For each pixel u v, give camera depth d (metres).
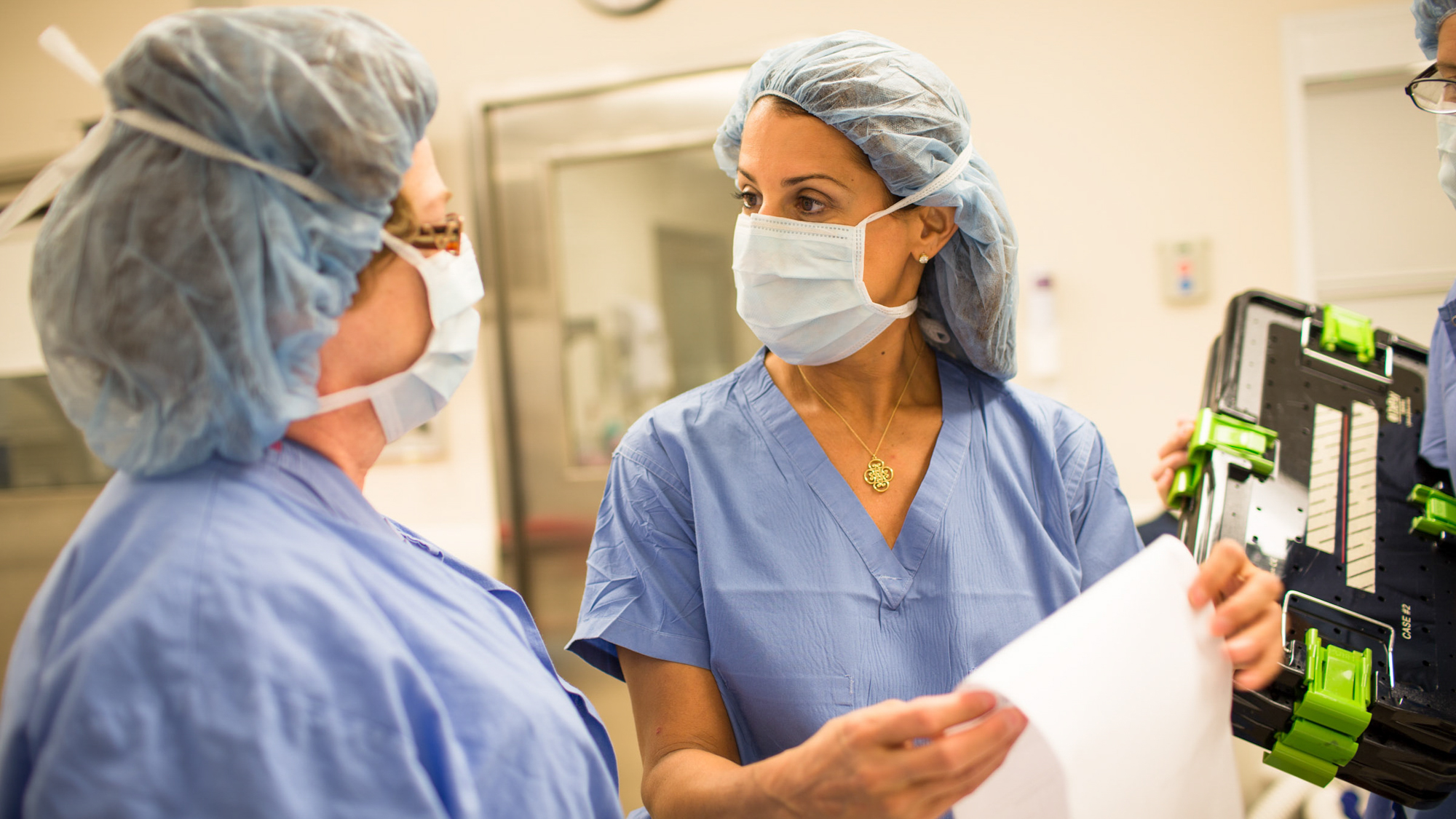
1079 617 0.66
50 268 0.58
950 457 0.94
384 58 0.63
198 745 0.50
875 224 0.90
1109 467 1.00
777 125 0.88
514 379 2.50
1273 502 0.96
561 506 2.50
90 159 0.59
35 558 2.78
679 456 0.93
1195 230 1.93
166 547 0.55
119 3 2.54
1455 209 1.79
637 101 2.33
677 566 0.89
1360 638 0.85
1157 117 1.94
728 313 2.34
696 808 0.74
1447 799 0.96
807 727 0.82
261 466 0.63
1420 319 1.83
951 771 0.60
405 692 0.58
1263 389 1.07
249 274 0.58
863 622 0.85
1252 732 0.86
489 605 0.76
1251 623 0.75
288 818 0.50
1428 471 0.99
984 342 0.98
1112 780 0.63
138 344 0.57
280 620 0.54
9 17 2.62
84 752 0.49
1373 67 1.81
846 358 0.96
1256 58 1.88
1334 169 1.85
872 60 0.87
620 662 0.92
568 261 2.44
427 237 0.68
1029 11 2.00
